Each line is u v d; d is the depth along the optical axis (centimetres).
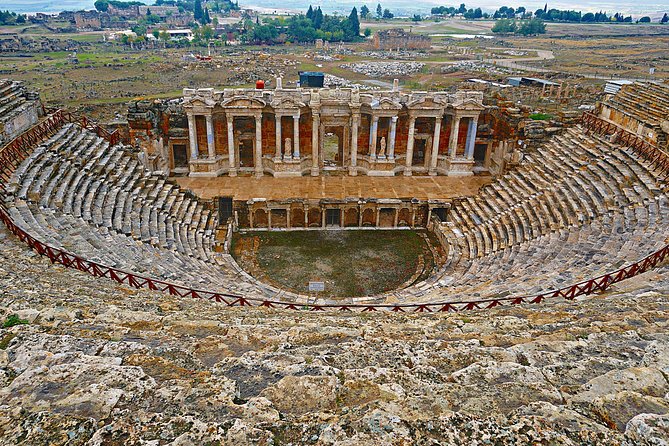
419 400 793
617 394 766
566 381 880
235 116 4044
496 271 2608
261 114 4044
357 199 3706
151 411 757
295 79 10481
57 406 754
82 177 2905
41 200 2483
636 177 2939
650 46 18412
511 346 1123
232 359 958
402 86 9644
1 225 2130
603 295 1736
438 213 3784
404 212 3784
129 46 16950
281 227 3753
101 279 1764
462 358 1009
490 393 812
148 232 2820
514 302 1773
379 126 4303
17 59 12712
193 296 1781
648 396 764
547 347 1048
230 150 4131
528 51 17050
